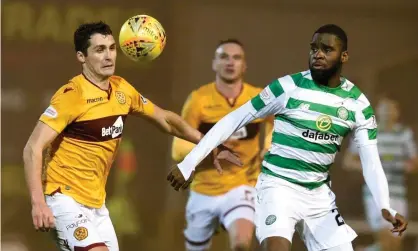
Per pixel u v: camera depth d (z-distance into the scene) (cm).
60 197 1798
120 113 1842
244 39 4294
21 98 4066
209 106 2408
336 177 4272
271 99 1836
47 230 1723
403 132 3628
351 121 1838
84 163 1809
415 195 4275
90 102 1794
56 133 1759
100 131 1806
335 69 1812
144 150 4128
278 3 4312
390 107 3644
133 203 4084
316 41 1808
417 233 3897
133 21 1873
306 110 1819
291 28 4322
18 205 4006
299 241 3747
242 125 1861
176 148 2366
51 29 4091
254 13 4297
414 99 4406
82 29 1809
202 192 2458
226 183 2425
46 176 1822
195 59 4228
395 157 3612
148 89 4166
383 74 4388
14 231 3988
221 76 2408
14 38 4066
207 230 2512
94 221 1847
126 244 4056
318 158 1852
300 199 1867
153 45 1870
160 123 1972
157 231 4084
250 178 2438
